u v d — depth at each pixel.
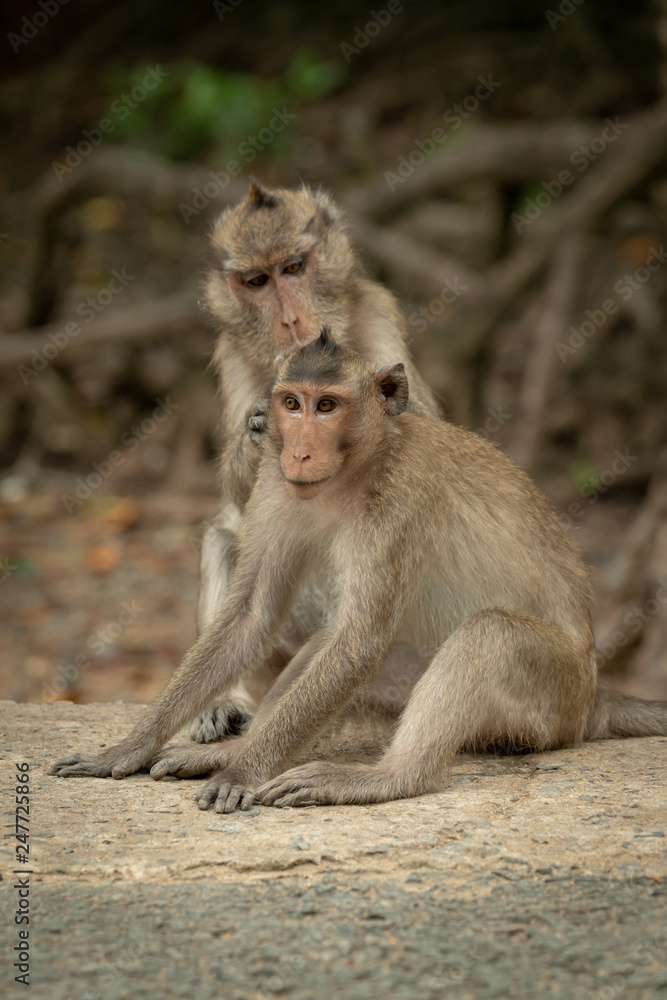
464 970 5.43
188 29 37.25
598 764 8.59
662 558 17.09
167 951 5.61
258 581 8.88
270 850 6.69
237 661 8.75
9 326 28.91
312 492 8.20
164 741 8.45
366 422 8.34
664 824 7.13
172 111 31.06
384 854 6.66
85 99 36.91
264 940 5.70
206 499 26.31
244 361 11.93
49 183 27.36
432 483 8.72
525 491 9.39
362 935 5.74
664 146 22.67
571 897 6.13
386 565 8.38
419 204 25.53
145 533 25.11
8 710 10.50
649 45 29.92
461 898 6.13
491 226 27.75
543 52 32.00
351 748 9.28
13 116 37.59
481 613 8.52
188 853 6.66
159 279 30.38
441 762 8.04
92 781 8.19
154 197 27.23
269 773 7.96
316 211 11.99
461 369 24.47
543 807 7.50
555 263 23.72
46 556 23.98
